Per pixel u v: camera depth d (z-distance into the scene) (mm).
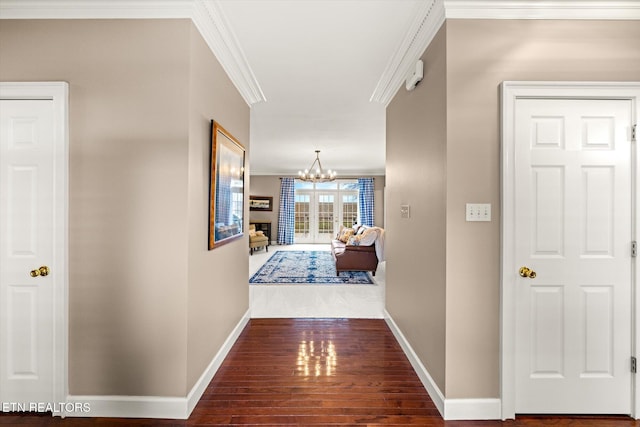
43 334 1733
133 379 1733
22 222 1735
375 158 7258
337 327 3033
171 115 1731
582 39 1744
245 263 3094
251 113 3836
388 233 3135
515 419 1728
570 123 1733
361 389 1985
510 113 1723
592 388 1753
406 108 2502
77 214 1741
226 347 2422
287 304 3762
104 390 1736
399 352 2500
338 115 3902
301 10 1879
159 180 1732
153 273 1732
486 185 1743
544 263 1743
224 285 2393
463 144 1736
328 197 9695
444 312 1756
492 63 1734
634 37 1751
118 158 1733
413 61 2285
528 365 1749
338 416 1730
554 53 1743
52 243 1732
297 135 4973
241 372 2180
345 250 5320
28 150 1732
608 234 1745
